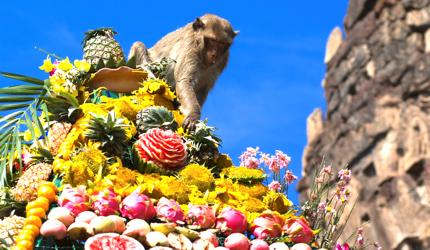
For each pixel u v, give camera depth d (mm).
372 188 38281
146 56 7434
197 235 3371
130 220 3363
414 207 34938
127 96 5250
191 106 6160
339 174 4812
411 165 36281
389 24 43656
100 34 6125
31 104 4492
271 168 5020
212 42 6832
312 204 4727
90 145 4145
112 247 2951
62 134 4234
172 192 3795
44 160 4078
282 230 3842
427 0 42344
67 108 4562
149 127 4602
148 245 3156
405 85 39812
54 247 3086
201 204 3787
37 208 3229
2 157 4336
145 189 3697
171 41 7441
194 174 4094
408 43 41844
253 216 3938
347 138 43531
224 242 3518
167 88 5395
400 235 34562
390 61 42000
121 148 4230
